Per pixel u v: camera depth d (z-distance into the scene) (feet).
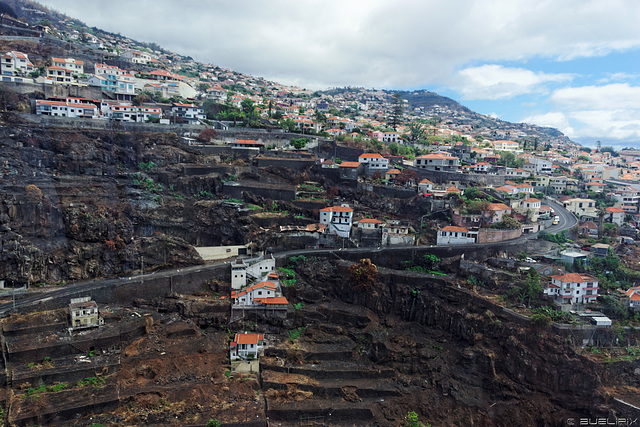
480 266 405.80
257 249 437.17
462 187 565.12
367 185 536.42
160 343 332.60
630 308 366.84
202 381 305.94
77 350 309.22
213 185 484.33
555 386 321.52
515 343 334.44
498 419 312.50
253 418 282.15
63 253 385.09
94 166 449.48
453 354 353.92
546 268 400.67
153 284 375.25
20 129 442.50
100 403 272.92
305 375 328.29
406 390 327.88
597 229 506.89
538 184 645.51
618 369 326.85
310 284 408.67
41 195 387.75
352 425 300.20
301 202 487.61
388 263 435.53
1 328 308.60
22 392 277.03
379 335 367.86
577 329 337.93
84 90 563.89
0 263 354.95
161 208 435.53
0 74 543.80
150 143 506.07
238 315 364.17
